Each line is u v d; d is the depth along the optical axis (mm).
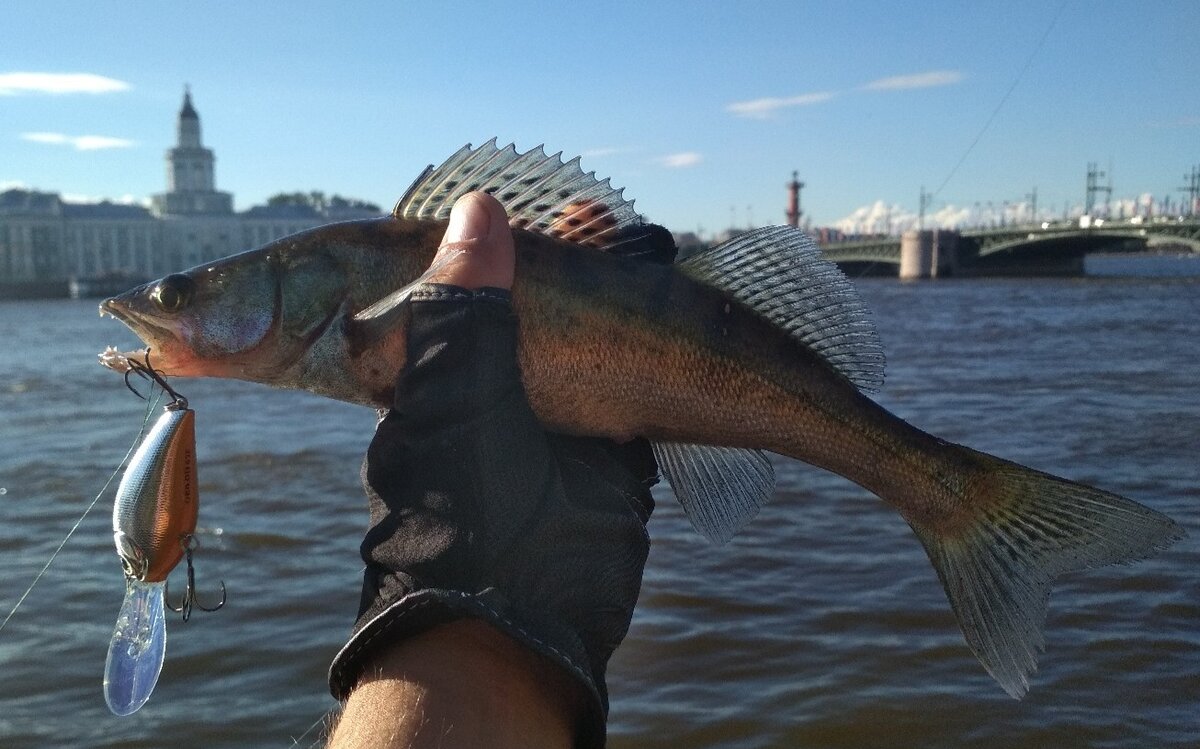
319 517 1857
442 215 455
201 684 1121
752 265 465
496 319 312
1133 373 3564
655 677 1091
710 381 451
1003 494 470
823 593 1316
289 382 450
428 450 293
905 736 957
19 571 1568
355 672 267
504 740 247
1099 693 1020
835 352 477
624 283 441
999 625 461
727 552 1500
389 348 426
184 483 340
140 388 4449
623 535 305
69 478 2365
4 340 8945
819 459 476
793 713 1000
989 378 3551
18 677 1150
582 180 447
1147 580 1312
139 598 330
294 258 444
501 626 262
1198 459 2029
